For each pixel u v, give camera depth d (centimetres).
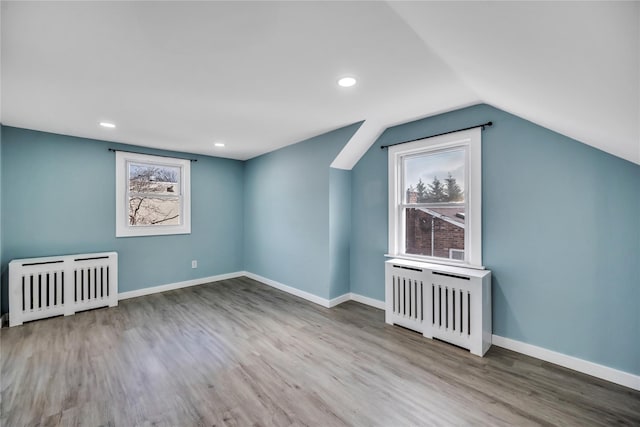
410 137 315
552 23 87
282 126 327
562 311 222
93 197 371
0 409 172
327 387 196
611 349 202
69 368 219
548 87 141
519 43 112
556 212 224
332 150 349
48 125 313
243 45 164
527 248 238
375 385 198
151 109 268
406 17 137
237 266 517
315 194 377
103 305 354
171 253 439
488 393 189
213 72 198
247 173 513
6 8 128
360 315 331
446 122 285
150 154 420
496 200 255
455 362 228
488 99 235
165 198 439
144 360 231
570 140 217
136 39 157
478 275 240
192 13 134
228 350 249
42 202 336
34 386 195
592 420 164
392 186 335
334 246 365
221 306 363
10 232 316
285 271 430
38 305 311
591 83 114
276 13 135
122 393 188
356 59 182
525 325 240
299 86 222
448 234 297
